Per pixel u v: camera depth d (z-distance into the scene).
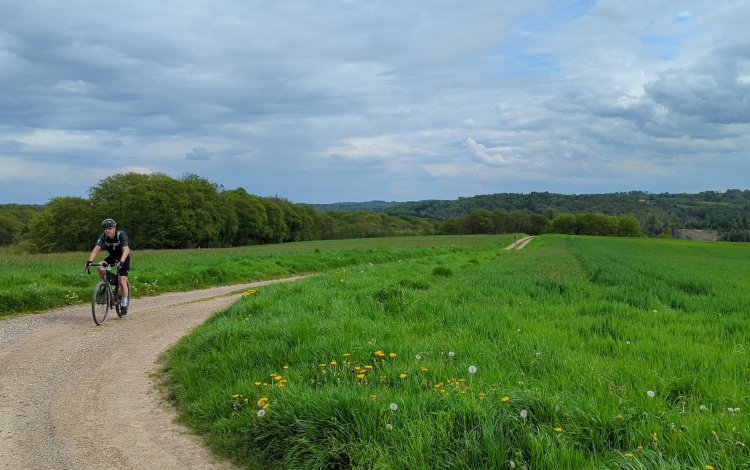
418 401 4.10
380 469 3.29
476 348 6.08
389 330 7.10
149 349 7.58
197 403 5.02
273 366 5.84
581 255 34.66
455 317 8.34
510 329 7.52
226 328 7.29
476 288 12.05
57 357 6.97
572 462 3.17
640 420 3.62
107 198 66.88
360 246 64.81
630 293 11.61
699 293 13.77
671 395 4.50
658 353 6.00
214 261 21.70
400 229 141.75
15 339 7.92
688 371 5.17
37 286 11.52
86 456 3.95
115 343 7.92
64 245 64.69
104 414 4.92
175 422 4.75
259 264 20.67
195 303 12.43
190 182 73.38
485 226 144.25
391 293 9.90
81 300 11.98
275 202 107.44
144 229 64.00
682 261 34.16
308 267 23.06
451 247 48.53
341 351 5.93
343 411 4.02
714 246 83.69
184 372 6.02
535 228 150.62
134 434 4.44
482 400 3.96
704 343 6.75
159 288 14.64
